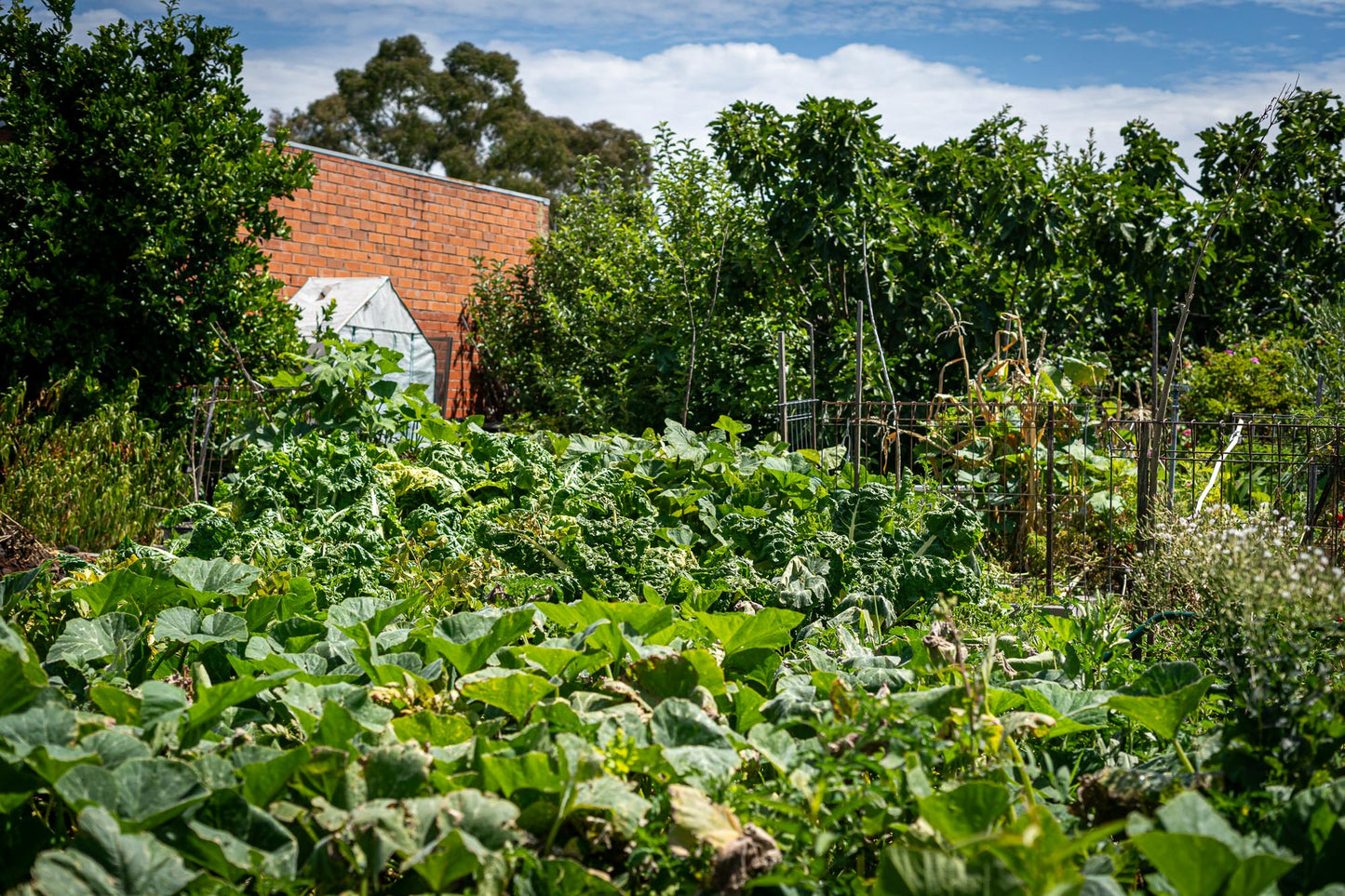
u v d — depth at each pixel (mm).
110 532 6035
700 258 10414
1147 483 5309
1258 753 2070
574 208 12805
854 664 2986
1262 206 9000
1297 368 9625
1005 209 9047
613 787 1870
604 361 11086
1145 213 9023
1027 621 4082
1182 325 6828
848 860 2039
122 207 7434
